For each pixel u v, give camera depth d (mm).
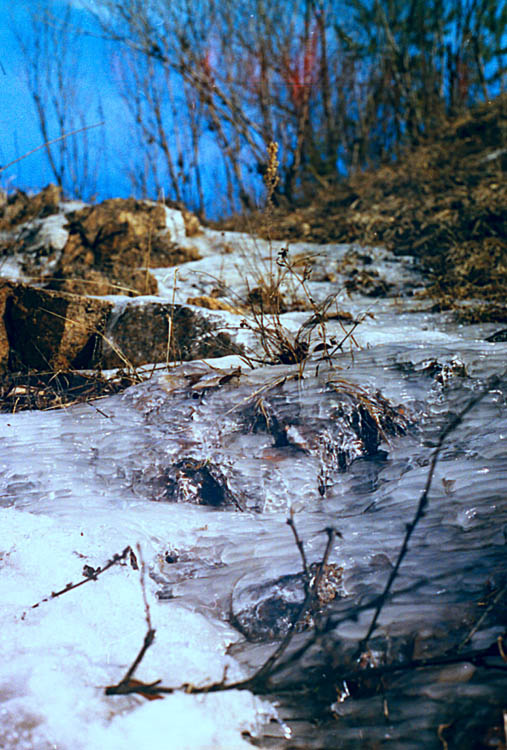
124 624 1759
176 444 2779
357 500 2393
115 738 1366
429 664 1437
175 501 2570
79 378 4027
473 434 2672
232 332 4039
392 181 9633
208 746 1351
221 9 11828
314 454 2697
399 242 7703
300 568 1917
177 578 2021
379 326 4621
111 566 2014
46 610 1801
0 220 8094
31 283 6109
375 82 12812
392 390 2977
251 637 1739
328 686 1496
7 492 2555
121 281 6047
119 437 2902
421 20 12398
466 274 6258
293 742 1365
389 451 2715
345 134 12875
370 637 1590
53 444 2914
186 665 1606
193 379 3311
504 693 1340
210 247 7984
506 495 2117
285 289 6094
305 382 3080
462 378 3059
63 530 2162
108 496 2566
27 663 1573
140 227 7469
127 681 1498
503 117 10352
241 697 1479
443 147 10297
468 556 1829
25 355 4262
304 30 12125
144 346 4199
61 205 8766
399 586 1755
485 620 1563
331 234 8328
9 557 2025
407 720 1345
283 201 10945
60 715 1415
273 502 2471
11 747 1344
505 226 7207
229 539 2199
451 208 8086
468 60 12555
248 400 3002
